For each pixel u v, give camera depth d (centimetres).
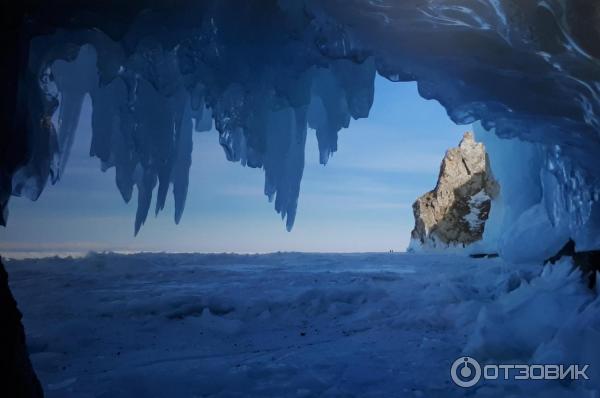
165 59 373
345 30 322
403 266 1358
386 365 400
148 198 547
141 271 1169
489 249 1642
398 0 277
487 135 835
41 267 1238
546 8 241
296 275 1075
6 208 297
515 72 315
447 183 2334
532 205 809
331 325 595
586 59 266
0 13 254
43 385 357
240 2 321
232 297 722
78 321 564
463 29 291
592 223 496
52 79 361
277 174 521
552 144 436
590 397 282
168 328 571
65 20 290
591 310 378
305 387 343
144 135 448
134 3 291
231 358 436
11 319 232
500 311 474
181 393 331
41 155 352
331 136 457
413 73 347
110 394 321
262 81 392
